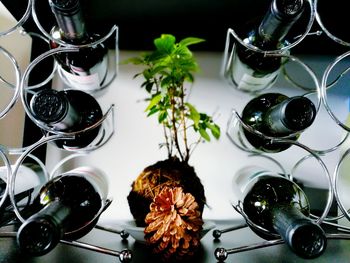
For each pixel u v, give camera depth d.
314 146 0.47
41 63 0.46
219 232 0.38
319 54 0.48
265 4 0.39
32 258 0.29
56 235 0.23
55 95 0.25
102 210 0.33
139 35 0.48
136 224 0.36
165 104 0.41
